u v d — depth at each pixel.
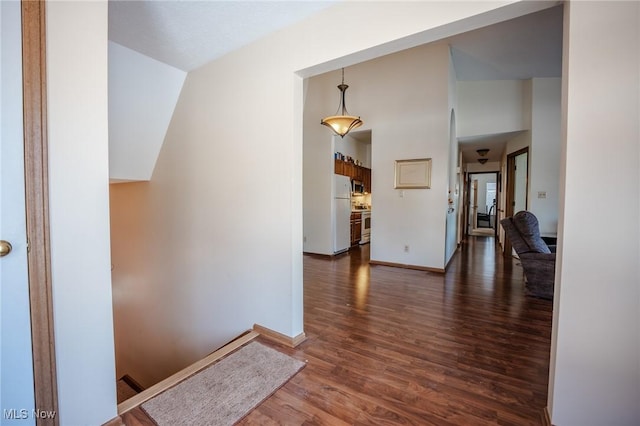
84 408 1.37
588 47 1.19
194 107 2.86
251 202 2.43
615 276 1.19
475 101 5.69
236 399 1.60
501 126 5.51
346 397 1.61
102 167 1.41
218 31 2.20
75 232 1.32
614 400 1.22
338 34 1.89
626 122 1.15
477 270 4.54
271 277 2.33
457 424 1.41
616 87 1.16
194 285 2.98
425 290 3.53
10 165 1.17
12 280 1.18
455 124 5.65
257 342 2.26
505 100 5.48
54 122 1.25
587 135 1.20
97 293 1.40
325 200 5.71
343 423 1.42
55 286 1.27
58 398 1.29
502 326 2.51
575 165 1.22
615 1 1.15
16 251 1.19
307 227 5.95
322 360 1.99
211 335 2.86
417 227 4.66
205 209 2.81
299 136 2.23
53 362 1.27
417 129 4.64
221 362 1.97
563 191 1.28
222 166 2.63
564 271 1.26
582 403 1.27
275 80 2.22
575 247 1.24
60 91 1.27
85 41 1.34
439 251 4.49
